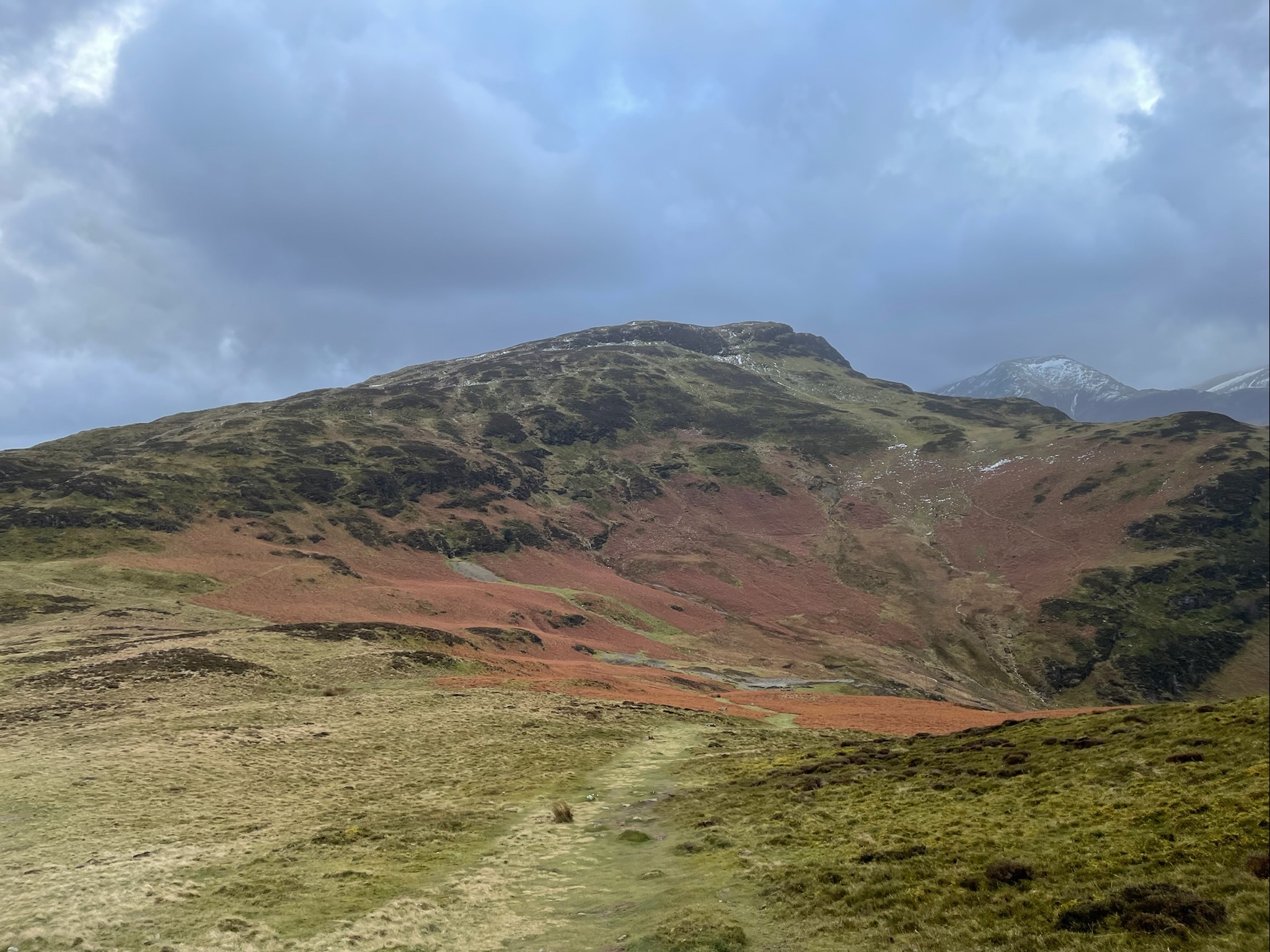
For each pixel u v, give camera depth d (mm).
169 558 112000
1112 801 24203
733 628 147125
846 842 24906
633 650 121250
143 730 45750
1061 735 36344
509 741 48781
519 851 27766
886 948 16500
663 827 31000
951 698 116938
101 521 119125
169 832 29672
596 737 52062
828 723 68812
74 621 78500
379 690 62719
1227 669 135375
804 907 19578
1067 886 17828
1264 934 14070
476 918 21172
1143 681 131500
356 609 108062
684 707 70688
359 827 30438
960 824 24781
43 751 40562
